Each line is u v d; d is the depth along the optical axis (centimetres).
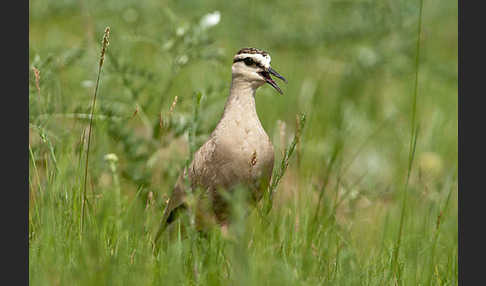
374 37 2109
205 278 971
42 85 1280
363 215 1372
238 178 1132
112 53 1420
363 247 1217
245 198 1126
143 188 1328
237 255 936
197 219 1146
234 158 1123
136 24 1856
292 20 2256
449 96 2127
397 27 2062
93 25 1778
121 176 1335
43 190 1135
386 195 1502
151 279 953
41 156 1227
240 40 2152
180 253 993
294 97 1889
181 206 1188
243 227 944
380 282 1038
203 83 1611
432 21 2588
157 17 2009
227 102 1168
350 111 1906
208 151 1145
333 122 1811
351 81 2027
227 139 1128
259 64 1153
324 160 1500
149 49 1833
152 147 1372
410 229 1241
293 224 1134
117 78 1423
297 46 2186
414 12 2038
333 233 1175
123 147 1353
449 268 1092
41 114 1255
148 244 1067
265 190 1123
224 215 1180
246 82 1156
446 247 1206
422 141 1805
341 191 1436
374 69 2028
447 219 1359
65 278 930
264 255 999
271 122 1652
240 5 2220
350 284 996
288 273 955
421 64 2091
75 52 1427
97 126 1317
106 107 1341
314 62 2173
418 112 1973
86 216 1078
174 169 1348
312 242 1123
